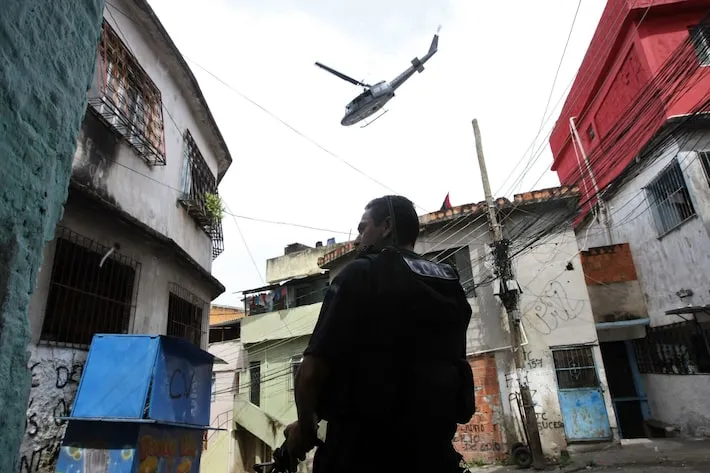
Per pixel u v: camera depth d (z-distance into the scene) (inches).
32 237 70.9
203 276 335.0
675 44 445.4
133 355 168.9
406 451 43.3
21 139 69.3
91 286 205.3
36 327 169.0
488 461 467.8
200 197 360.5
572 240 506.0
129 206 242.2
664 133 412.8
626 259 525.3
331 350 43.5
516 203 518.6
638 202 498.6
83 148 205.2
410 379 45.1
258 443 752.3
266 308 823.1
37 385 167.2
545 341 481.1
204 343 368.8
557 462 418.0
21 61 69.7
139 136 245.4
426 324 48.6
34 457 163.0
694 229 402.6
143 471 155.3
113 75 232.8
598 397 455.5
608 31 516.1
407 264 51.5
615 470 346.0
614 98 534.9
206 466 754.8
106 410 158.6
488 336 503.5
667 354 465.7
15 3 68.7
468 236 539.8
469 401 52.0
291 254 868.0
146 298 252.7
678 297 438.6
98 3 94.7
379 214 60.0
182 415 180.7
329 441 45.3
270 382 734.5
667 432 450.9
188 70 314.3
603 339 517.7
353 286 46.7
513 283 448.1
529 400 422.9
